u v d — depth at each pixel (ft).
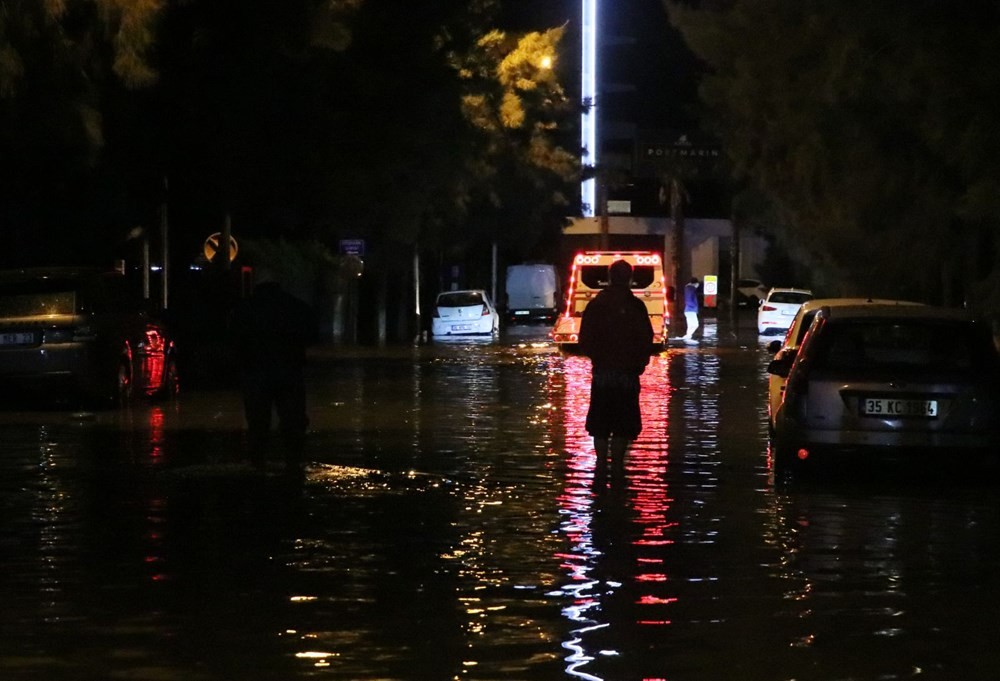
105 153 164.35
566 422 113.80
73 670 41.83
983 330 78.23
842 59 175.83
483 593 51.65
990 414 75.56
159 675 41.34
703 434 106.32
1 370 120.47
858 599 51.13
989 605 50.42
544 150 323.57
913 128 173.47
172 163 178.40
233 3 164.35
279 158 184.03
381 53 192.95
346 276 258.37
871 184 190.49
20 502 71.97
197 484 78.38
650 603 50.21
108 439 100.68
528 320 376.48
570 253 476.54
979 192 144.77
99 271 130.21
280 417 85.97
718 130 331.16
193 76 166.91
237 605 49.73
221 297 186.19
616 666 42.32
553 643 44.78
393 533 63.52
